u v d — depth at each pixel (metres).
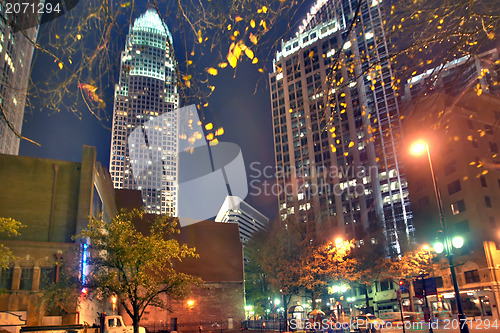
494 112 56.22
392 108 123.19
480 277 47.88
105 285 23.09
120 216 25.39
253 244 63.72
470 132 54.38
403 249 65.88
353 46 134.38
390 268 48.84
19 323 19.52
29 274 31.12
